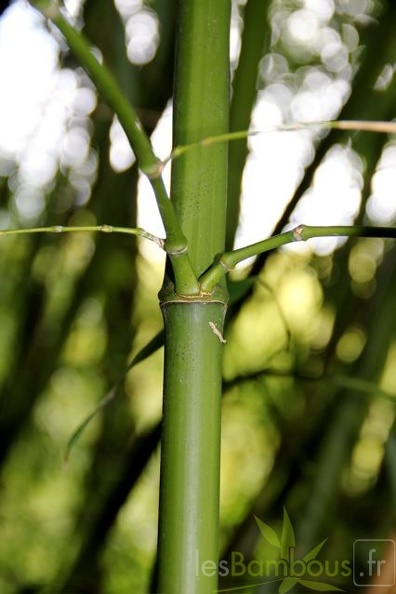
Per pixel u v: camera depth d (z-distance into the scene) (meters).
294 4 2.53
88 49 1.04
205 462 1.19
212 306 1.20
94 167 2.45
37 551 3.08
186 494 1.19
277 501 1.86
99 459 2.82
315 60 2.54
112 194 2.17
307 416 2.02
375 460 2.47
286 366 2.37
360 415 1.70
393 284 1.68
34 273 2.54
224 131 1.24
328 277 2.38
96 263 2.27
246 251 1.20
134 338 2.69
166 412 1.20
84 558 1.87
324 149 1.61
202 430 1.19
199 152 1.24
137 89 1.68
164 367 1.21
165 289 1.21
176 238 1.16
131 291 2.62
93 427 3.32
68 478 3.30
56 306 2.61
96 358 2.97
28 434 3.21
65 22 1.04
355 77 1.65
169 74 1.93
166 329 1.21
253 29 1.54
